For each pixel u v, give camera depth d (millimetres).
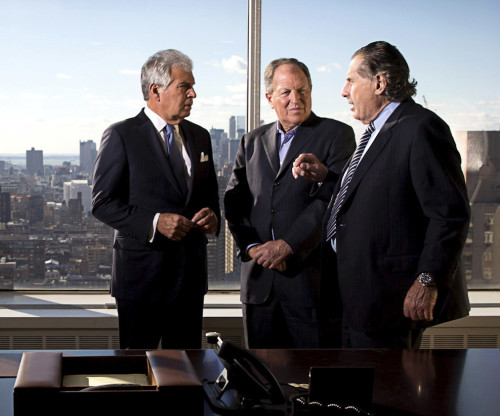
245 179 2834
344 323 2281
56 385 1125
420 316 2041
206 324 3246
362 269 2156
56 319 3174
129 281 2539
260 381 1327
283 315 2670
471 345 3363
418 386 1420
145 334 2596
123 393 1136
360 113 2293
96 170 2541
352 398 1300
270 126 2820
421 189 2062
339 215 2230
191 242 2588
